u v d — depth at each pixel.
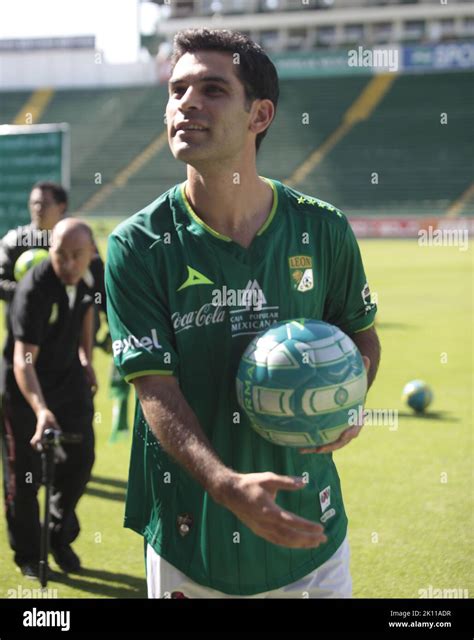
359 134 46.72
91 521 5.67
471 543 5.16
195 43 2.42
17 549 4.84
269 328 2.46
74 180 47.22
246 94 2.43
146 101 50.91
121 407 7.68
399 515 5.65
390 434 7.73
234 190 2.51
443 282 21.92
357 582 4.57
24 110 51.81
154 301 2.49
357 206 42.91
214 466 2.21
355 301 2.80
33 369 4.57
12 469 4.81
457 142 45.22
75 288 4.75
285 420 2.37
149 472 2.63
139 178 46.66
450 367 11.17
